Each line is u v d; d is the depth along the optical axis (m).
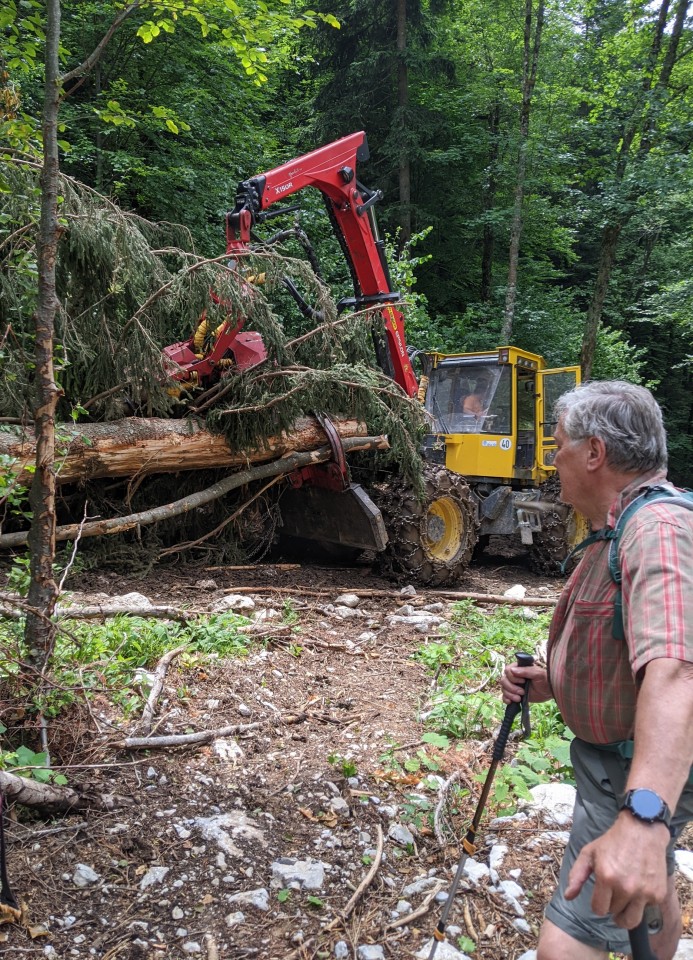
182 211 12.60
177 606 5.15
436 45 20.34
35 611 2.94
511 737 3.79
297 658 4.61
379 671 4.63
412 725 3.86
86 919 2.34
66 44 11.77
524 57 17.27
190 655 4.22
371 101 19.64
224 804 2.98
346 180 7.28
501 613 6.18
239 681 4.04
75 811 2.79
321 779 3.22
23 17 3.79
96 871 2.53
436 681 4.46
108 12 11.27
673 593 1.37
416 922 2.47
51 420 2.88
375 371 6.78
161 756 3.20
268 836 2.81
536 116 18.58
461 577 7.55
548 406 9.59
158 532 6.66
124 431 5.59
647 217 17.31
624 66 18.00
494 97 19.20
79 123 11.90
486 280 21.55
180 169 12.09
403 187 19.20
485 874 2.71
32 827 2.68
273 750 3.44
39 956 2.18
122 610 4.66
